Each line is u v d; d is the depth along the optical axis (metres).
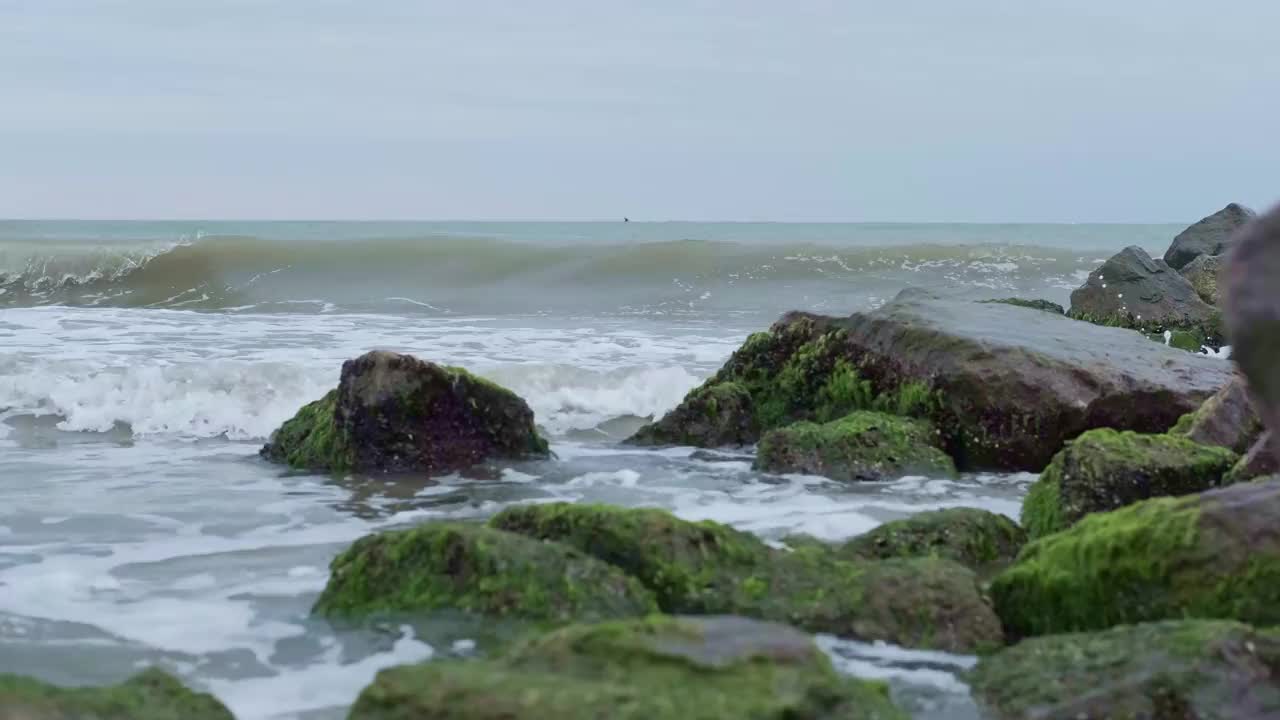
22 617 5.18
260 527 6.99
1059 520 6.62
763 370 10.49
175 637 4.91
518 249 26.28
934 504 7.69
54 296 22.59
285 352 14.13
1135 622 4.66
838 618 4.84
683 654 3.46
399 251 25.70
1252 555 4.56
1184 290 17.27
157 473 8.67
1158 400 8.84
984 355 9.09
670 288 23.45
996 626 4.85
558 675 3.42
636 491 8.03
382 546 5.18
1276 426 1.51
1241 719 3.66
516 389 11.78
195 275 23.89
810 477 8.48
